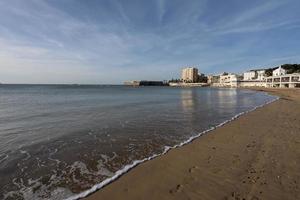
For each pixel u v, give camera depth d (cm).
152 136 1123
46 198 538
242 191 536
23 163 765
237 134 1109
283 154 795
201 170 666
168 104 2914
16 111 2125
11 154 857
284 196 509
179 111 2133
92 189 570
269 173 634
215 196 517
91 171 695
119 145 970
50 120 1605
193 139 1039
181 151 852
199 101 3494
